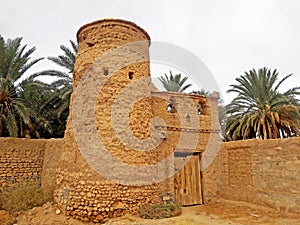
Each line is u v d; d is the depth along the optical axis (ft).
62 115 60.44
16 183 40.47
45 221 30.35
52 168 40.40
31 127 54.29
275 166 34.17
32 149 42.83
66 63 57.82
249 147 38.09
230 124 61.93
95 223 28.89
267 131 57.26
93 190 29.76
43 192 38.93
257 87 58.13
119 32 35.06
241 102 60.85
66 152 34.27
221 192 41.37
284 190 32.73
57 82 57.57
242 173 38.73
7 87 50.42
